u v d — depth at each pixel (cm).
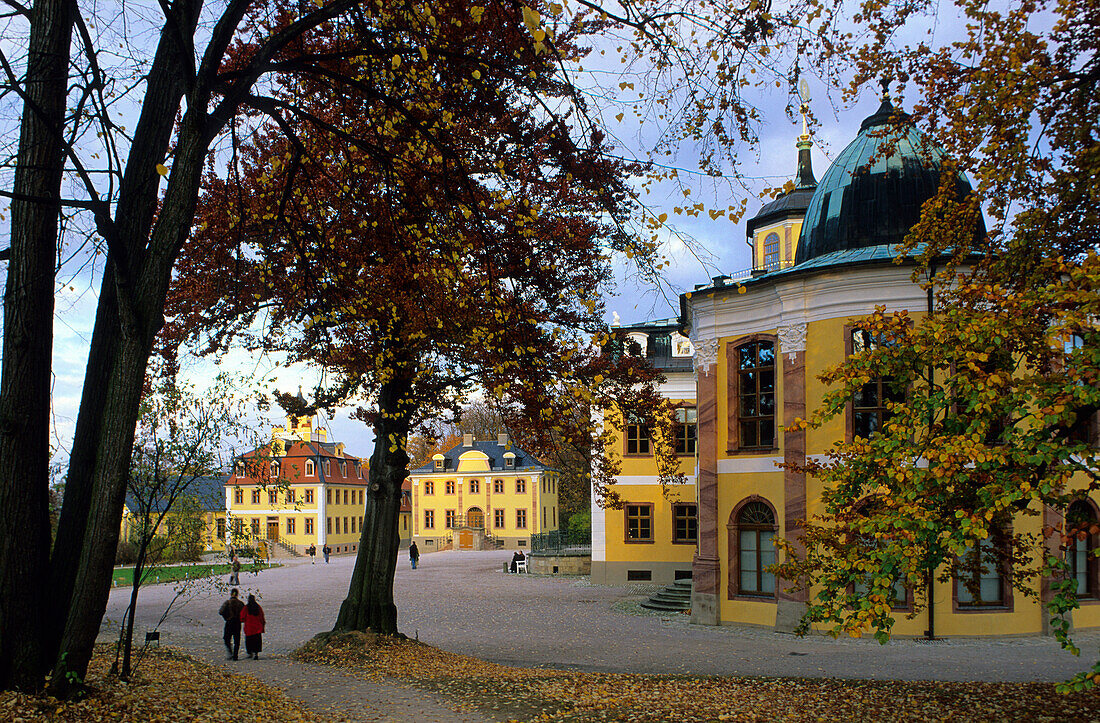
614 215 1014
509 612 2827
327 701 1275
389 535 1908
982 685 1351
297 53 1159
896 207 2164
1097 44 1159
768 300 2261
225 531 1462
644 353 3722
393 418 1758
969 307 1024
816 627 2092
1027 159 1173
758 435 2283
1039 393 820
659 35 915
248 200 1430
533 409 1495
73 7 946
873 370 1023
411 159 1183
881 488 916
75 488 973
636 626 2383
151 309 897
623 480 3678
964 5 1152
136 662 1423
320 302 1355
